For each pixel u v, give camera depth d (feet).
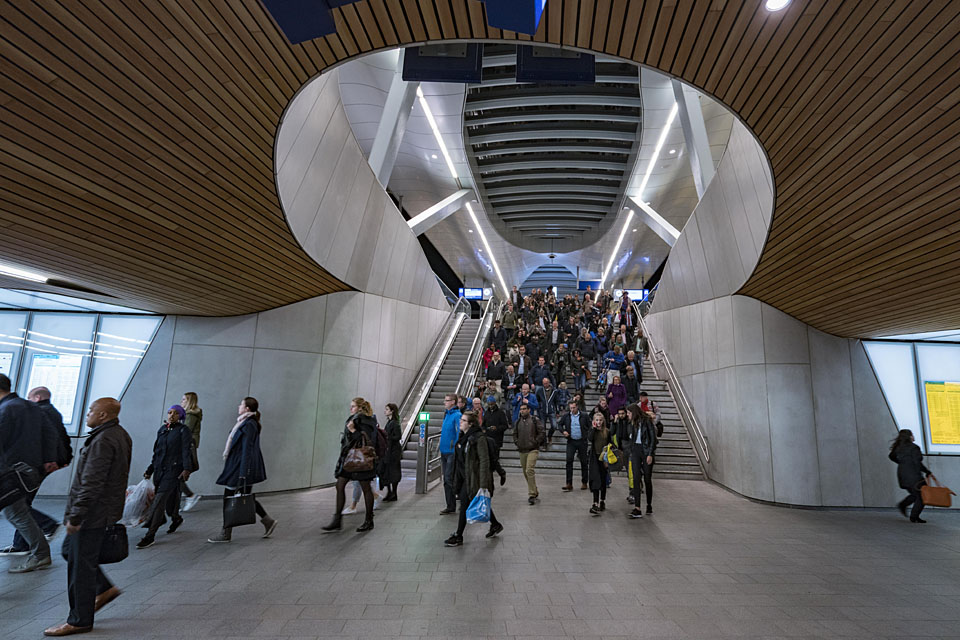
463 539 21.68
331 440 34.73
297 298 33.91
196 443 26.14
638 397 43.62
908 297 26.73
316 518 25.31
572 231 94.22
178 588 15.67
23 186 16.88
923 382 35.81
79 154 15.84
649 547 21.26
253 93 15.49
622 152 61.00
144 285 27.20
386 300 41.88
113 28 12.06
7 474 16.61
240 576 16.83
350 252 34.19
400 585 16.19
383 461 28.73
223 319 33.55
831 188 19.49
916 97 14.10
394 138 42.47
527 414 30.71
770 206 24.35
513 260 112.37
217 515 26.21
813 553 21.27
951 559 20.90
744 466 34.60
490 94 51.57
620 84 50.21
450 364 54.49
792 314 34.65
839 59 13.48
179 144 16.66
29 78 12.81
